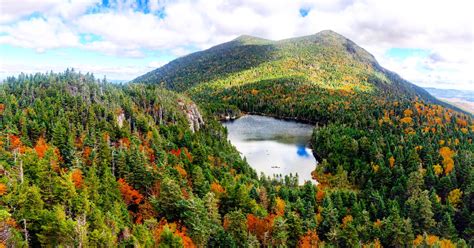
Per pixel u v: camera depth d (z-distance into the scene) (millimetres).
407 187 122125
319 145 196875
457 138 187125
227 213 85812
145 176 90375
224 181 109875
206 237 72438
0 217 46781
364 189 131500
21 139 107375
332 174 156750
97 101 183750
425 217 100750
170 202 77750
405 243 90812
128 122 171500
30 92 181750
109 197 73500
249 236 75750
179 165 113438
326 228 91062
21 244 47688
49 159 79438
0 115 137000
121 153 98562
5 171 64375
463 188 126062
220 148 171750
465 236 102000
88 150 106875
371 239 91312
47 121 132875
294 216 86562
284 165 176375
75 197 62375
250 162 180125
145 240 59031
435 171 140875
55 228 52438
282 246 76312
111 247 52531
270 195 103000
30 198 56156
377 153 159875
